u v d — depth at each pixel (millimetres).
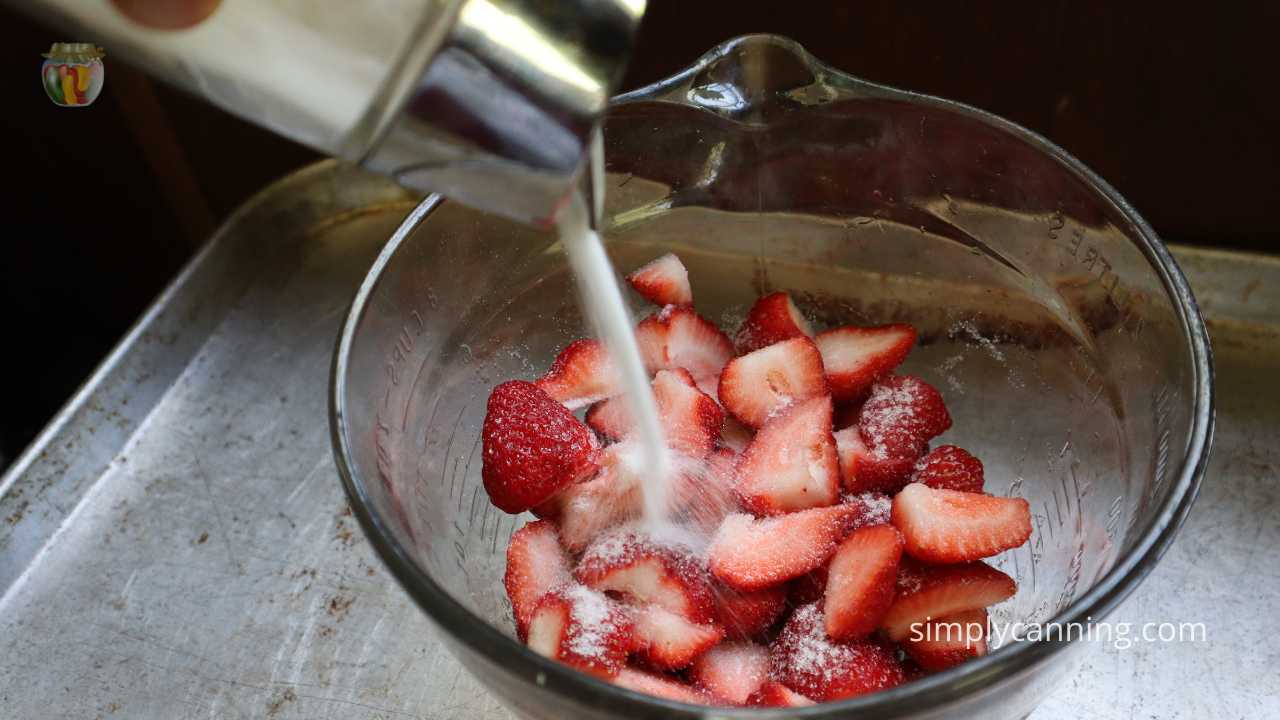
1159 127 521
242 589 460
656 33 542
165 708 434
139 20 315
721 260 483
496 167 326
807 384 452
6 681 441
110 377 509
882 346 459
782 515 424
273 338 532
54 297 646
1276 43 486
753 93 431
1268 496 468
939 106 420
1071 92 523
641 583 411
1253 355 506
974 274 455
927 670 409
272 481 488
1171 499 343
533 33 318
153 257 660
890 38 525
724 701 396
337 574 462
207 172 619
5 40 557
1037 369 444
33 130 592
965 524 408
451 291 417
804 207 463
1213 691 425
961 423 457
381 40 312
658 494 428
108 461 495
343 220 568
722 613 412
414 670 439
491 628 333
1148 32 497
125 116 590
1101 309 412
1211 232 544
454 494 424
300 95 322
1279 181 521
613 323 404
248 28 314
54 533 477
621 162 442
